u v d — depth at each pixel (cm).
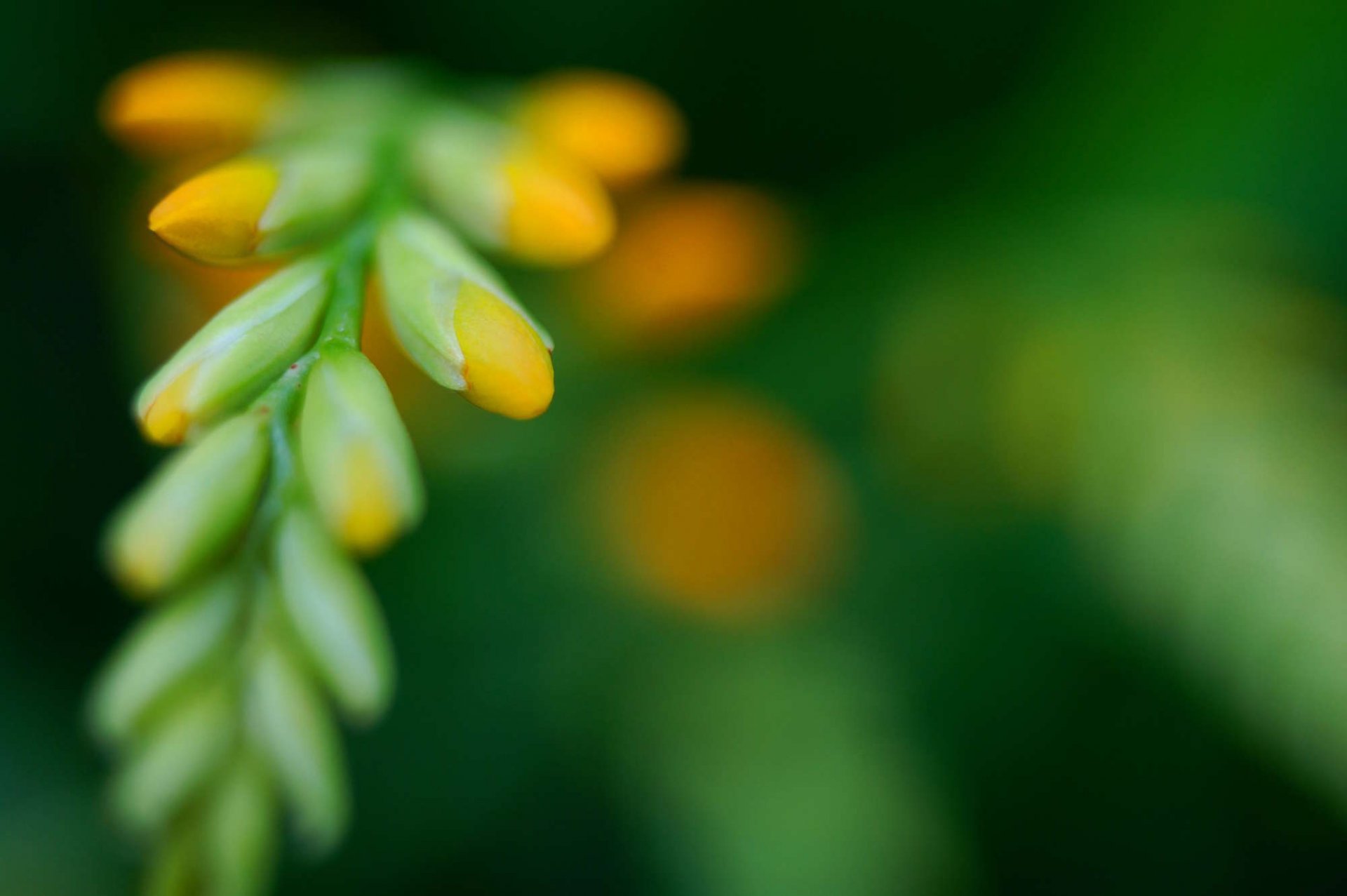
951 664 30
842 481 30
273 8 29
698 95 30
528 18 29
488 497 29
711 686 28
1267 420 25
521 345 18
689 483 29
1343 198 29
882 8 29
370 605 19
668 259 28
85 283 27
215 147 20
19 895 26
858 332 31
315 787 19
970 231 31
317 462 18
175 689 19
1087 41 29
